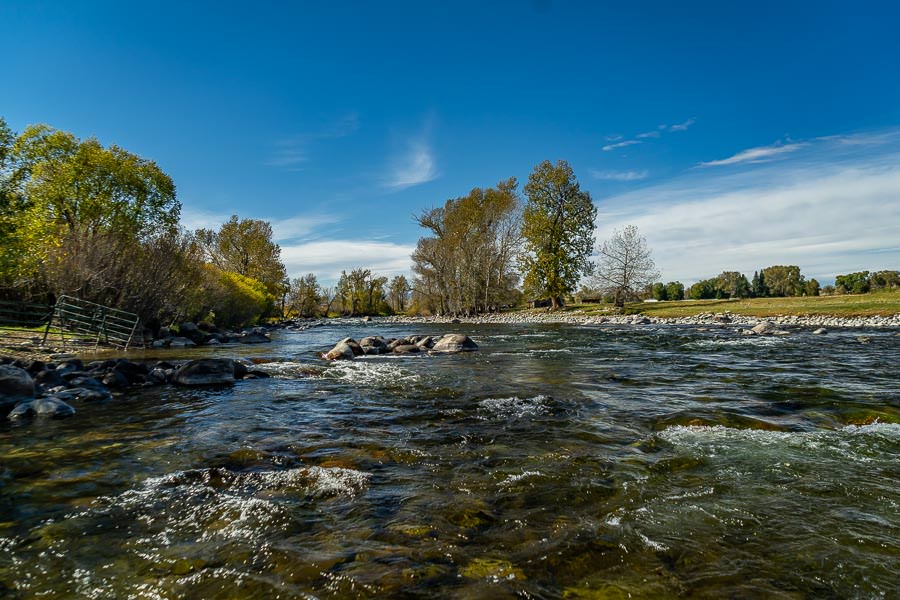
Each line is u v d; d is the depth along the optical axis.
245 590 3.12
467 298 60.66
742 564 3.40
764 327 26.95
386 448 6.25
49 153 27.80
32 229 23.95
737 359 15.23
